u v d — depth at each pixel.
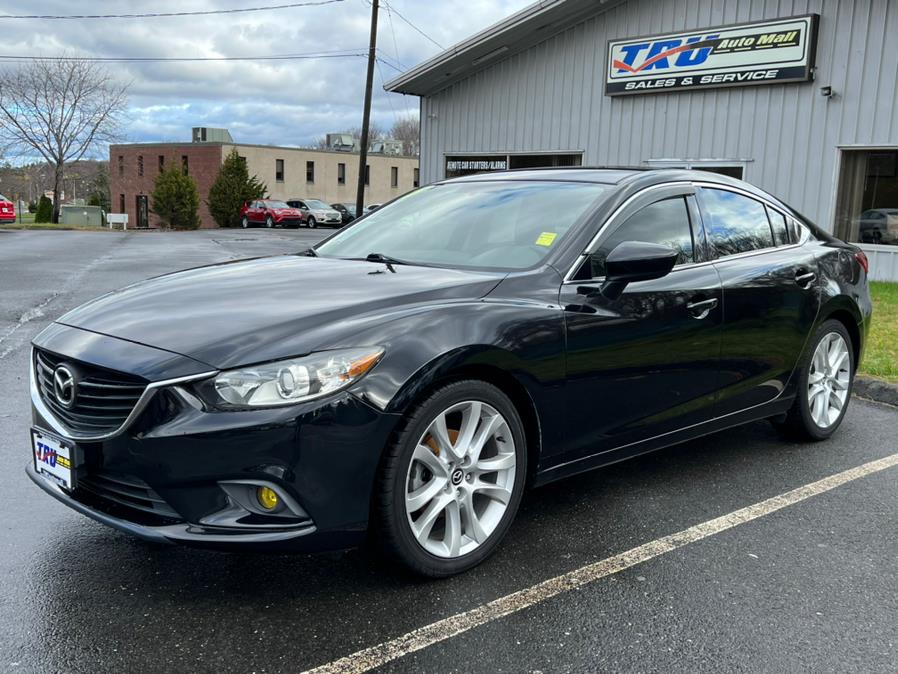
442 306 2.98
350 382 2.65
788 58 13.12
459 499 3.01
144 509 2.66
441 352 2.81
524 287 3.24
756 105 13.77
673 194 3.95
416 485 2.90
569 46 16.22
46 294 10.30
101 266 14.50
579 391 3.32
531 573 3.09
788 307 4.36
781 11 13.25
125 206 61.91
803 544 3.41
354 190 60.38
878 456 4.63
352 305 2.93
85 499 2.82
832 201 13.00
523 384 3.11
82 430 2.76
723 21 13.97
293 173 56.53
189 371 2.58
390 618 2.73
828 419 4.85
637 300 3.52
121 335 2.85
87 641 2.56
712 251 4.04
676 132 14.87
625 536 3.46
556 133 16.66
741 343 4.07
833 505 3.86
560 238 3.52
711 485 4.11
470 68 17.67
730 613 2.82
